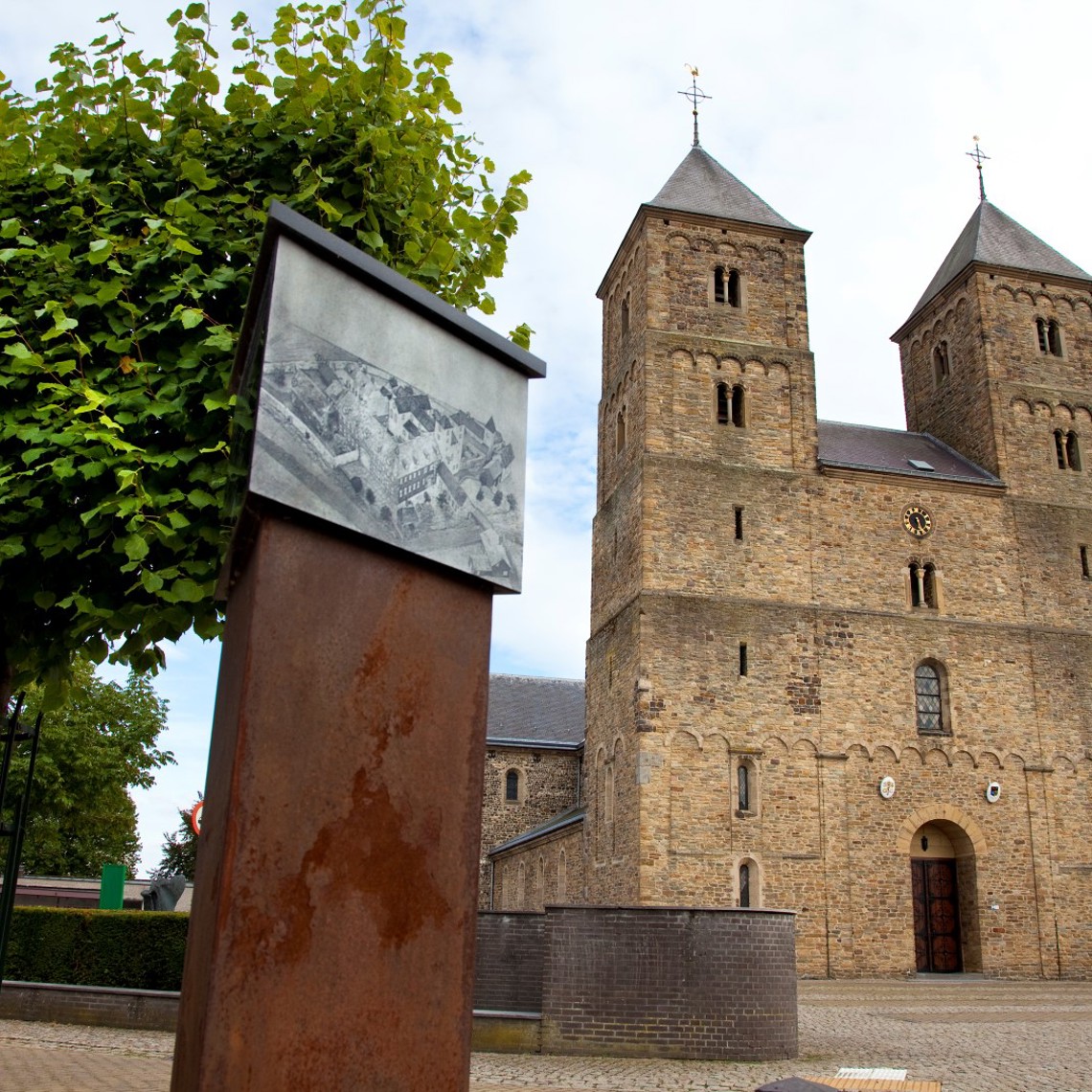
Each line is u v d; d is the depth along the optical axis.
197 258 7.46
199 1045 3.01
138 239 7.85
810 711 32.16
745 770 31.53
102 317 7.29
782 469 34.31
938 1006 21.70
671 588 32.47
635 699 31.56
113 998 14.49
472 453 4.17
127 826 46.03
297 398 3.57
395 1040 3.42
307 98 8.12
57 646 7.41
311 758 3.39
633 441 35.25
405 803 3.63
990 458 36.56
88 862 46.28
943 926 32.19
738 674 32.06
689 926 13.24
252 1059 3.06
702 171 39.50
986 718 33.16
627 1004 13.05
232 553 3.71
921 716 33.25
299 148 7.95
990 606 34.34
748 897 30.48
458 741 3.88
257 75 8.48
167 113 8.49
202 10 8.52
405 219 7.73
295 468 3.50
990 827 32.19
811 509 34.12
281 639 3.39
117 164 8.24
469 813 3.85
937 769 32.44
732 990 13.10
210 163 8.11
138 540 5.94
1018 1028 17.39
